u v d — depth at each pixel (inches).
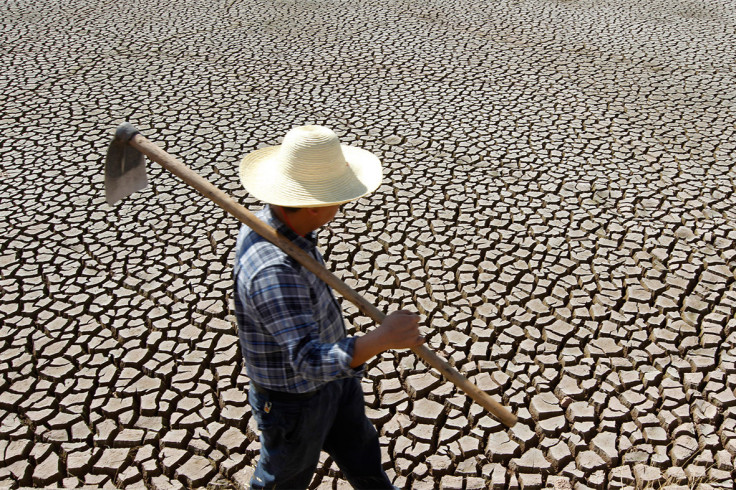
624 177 213.0
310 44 336.5
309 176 72.0
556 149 231.5
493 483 111.6
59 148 227.0
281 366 75.4
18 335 142.2
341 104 266.4
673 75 299.9
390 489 94.1
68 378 131.3
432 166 219.5
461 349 140.9
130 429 120.6
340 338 82.8
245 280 72.4
